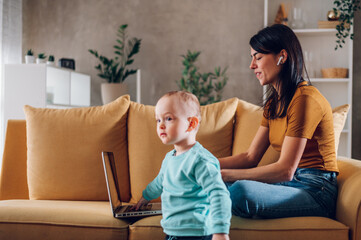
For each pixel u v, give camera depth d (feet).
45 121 6.20
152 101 15.74
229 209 3.55
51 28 16.55
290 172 4.58
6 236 4.69
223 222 3.45
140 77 15.02
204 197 3.88
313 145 4.81
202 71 15.33
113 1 16.01
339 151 12.30
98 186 5.94
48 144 6.04
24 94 11.71
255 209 4.39
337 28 11.82
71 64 14.52
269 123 5.32
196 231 3.72
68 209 4.88
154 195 4.64
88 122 6.12
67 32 16.42
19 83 11.74
